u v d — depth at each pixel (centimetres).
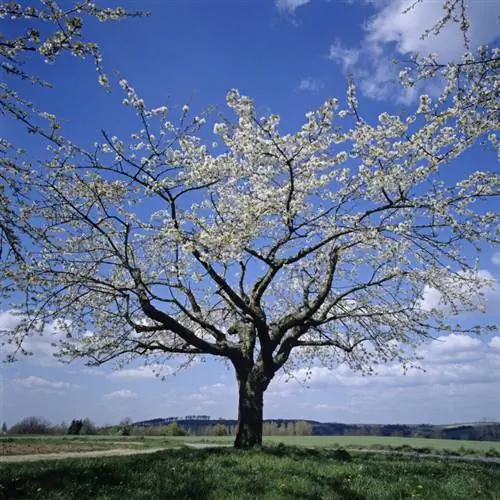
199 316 1608
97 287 1459
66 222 1305
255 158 1432
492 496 895
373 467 1138
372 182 1362
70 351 1582
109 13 821
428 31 807
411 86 975
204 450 1369
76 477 941
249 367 1598
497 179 1278
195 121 1436
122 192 1439
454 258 1391
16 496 801
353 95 1348
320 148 1402
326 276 1742
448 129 1286
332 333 1950
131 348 1627
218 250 1383
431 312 1736
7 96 778
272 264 1530
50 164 1243
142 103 1398
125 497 800
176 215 1527
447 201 1316
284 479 941
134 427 4441
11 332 1320
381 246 1508
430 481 1000
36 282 1269
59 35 787
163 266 1594
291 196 1422
